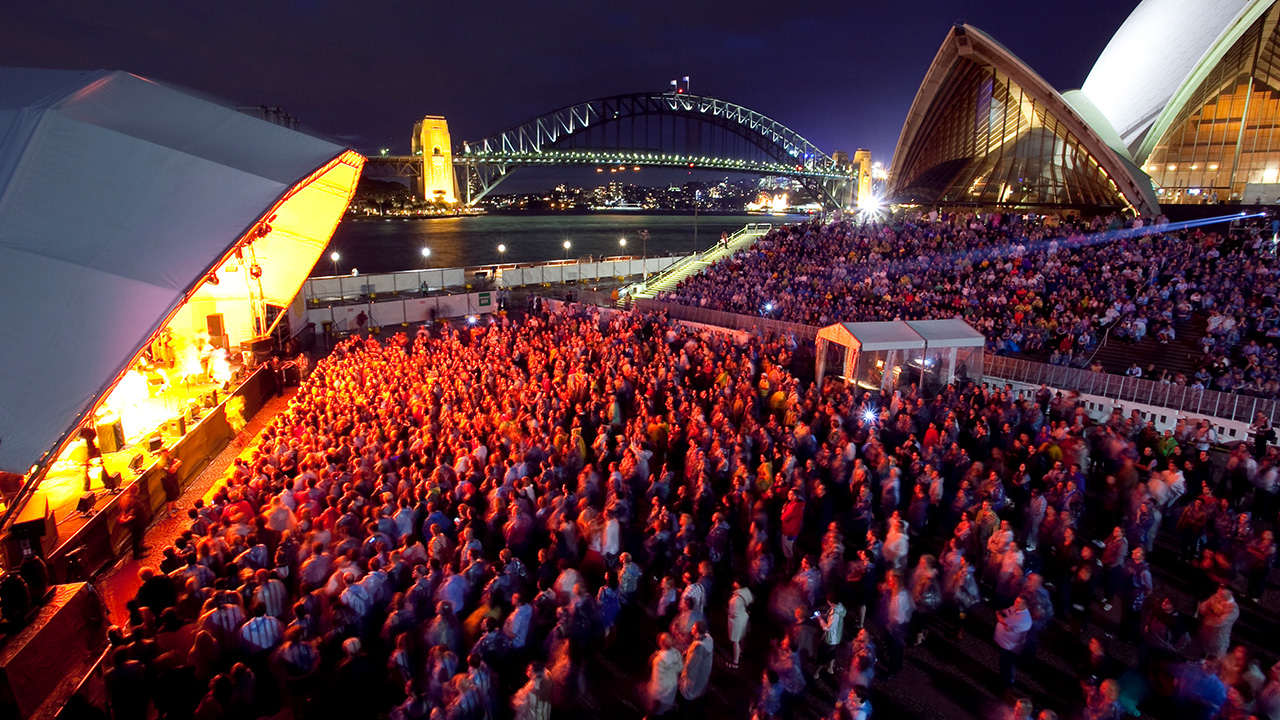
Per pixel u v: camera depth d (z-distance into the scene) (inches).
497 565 360.2
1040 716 246.8
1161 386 765.9
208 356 884.6
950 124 2175.2
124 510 498.9
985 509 437.4
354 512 424.8
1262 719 268.8
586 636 332.8
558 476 487.8
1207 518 444.5
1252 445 597.9
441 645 284.8
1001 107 1931.6
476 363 851.4
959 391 726.5
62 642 360.5
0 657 325.1
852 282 1261.1
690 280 1547.7
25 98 629.9
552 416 614.2
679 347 1000.9
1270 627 404.5
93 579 480.7
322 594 343.0
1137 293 1002.7
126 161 609.9
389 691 296.4
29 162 563.2
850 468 515.8
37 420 452.4
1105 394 813.2
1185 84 1702.8
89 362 485.1
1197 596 405.1
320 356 1248.8
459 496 459.2
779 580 446.3
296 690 293.1
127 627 316.2
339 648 312.2
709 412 708.7
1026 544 462.6
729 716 341.1
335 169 912.9
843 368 864.3
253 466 537.0
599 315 1261.1
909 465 534.9
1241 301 917.2
